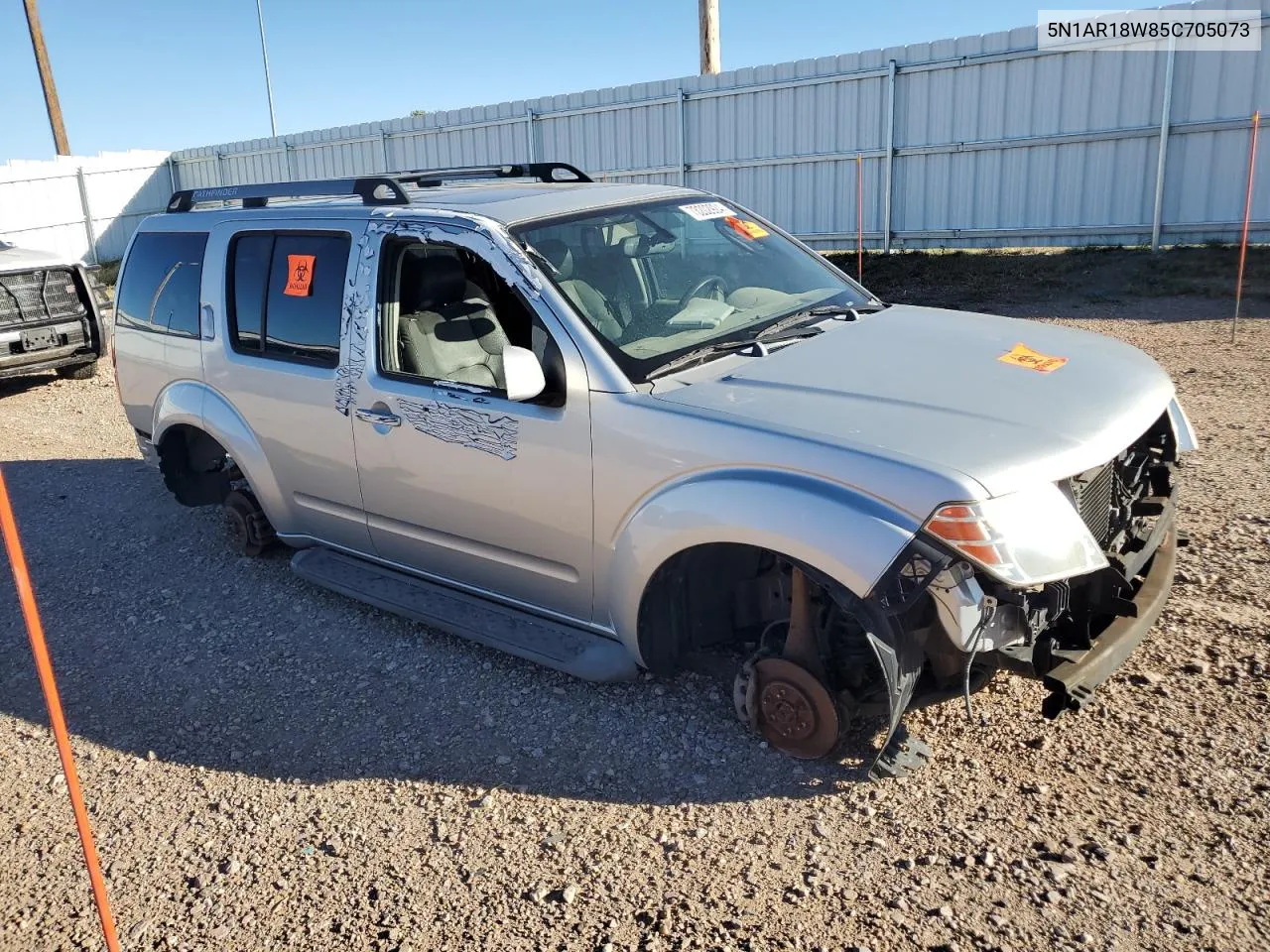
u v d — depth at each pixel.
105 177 28.58
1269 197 13.41
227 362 4.89
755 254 4.50
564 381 3.54
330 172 25.44
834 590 2.97
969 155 15.62
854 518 2.88
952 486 2.76
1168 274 12.87
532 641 3.93
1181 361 8.67
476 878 3.02
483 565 4.07
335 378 4.34
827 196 17.23
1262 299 11.21
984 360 3.54
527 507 3.75
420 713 3.96
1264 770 3.13
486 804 3.35
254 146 27.11
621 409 3.40
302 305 4.53
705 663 3.82
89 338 10.84
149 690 4.33
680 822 3.18
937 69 15.56
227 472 5.57
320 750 3.78
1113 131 14.26
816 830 3.08
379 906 2.93
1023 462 2.87
